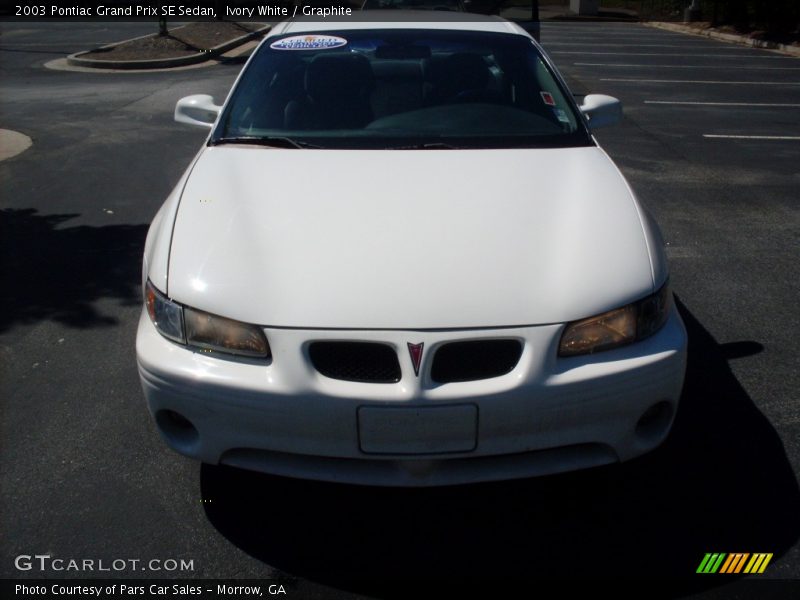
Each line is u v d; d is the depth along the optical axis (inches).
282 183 120.2
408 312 95.7
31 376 147.9
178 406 99.1
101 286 187.6
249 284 100.0
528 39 165.6
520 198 115.7
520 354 96.0
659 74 552.4
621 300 99.7
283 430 96.2
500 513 111.8
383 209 112.5
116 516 111.0
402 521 110.4
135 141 331.0
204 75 519.5
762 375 146.0
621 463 110.0
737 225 229.8
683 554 103.6
